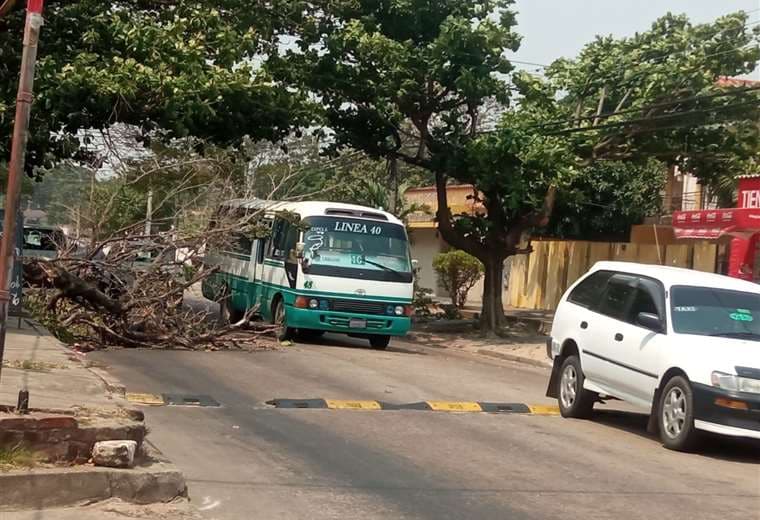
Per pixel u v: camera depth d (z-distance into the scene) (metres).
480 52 23.31
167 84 16.28
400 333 18.83
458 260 32.94
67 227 17.48
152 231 17.67
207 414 10.59
